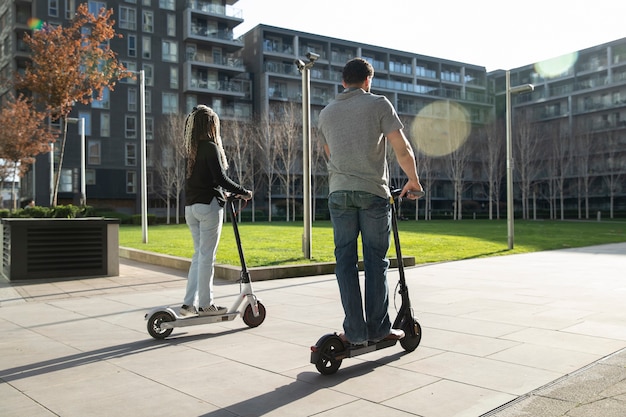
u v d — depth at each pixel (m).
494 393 3.07
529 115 62.28
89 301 6.53
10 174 37.59
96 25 14.28
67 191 44.47
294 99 55.88
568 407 2.83
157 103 49.53
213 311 4.67
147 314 4.43
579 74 64.62
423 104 66.25
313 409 2.85
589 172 57.78
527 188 57.91
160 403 2.95
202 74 52.19
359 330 3.47
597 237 21.86
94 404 2.94
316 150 50.50
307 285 7.99
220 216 4.73
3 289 7.63
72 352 4.06
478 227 31.14
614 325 4.90
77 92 14.14
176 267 10.52
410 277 8.80
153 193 48.50
